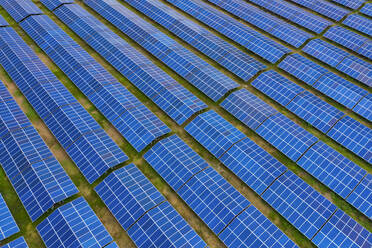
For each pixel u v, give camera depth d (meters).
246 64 39.47
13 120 30.58
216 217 23.61
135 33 46.72
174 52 41.72
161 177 27.11
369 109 32.31
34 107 33.03
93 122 31.33
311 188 25.06
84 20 49.44
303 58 41.31
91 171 26.84
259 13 52.62
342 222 22.70
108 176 26.12
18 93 35.34
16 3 53.94
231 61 40.44
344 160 26.97
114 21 50.50
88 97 34.62
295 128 30.38
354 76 38.00
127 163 28.31
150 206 24.11
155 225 22.89
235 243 22.17
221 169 27.80
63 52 41.22
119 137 30.73
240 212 23.70
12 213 24.16
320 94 35.88
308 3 56.97
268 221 23.14
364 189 24.75
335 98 34.47
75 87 36.62
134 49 43.50
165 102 34.00
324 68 39.16
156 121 31.69
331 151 27.84
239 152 28.08
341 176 25.88
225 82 36.53
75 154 28.17
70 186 25.58
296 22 51.50
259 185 25.70
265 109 32.75
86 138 29.19
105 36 45.34
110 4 54.97
